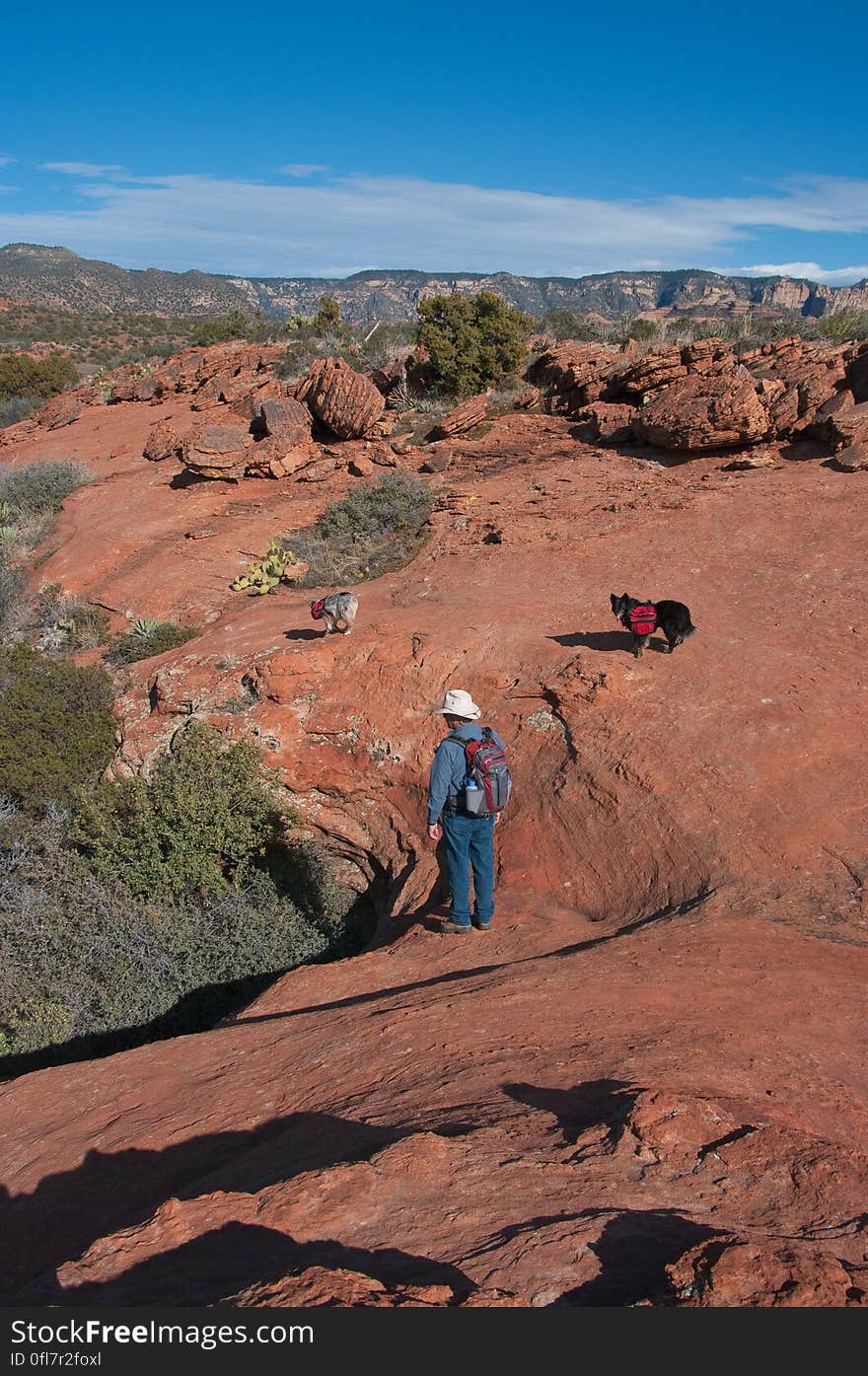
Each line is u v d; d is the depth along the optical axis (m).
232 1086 4.88
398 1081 4.34
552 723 9.44
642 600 11.90
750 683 9.14
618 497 16.61
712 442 17.73
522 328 26.75
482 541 15.95
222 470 21.86
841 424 16.39
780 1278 2.17
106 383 38.97
